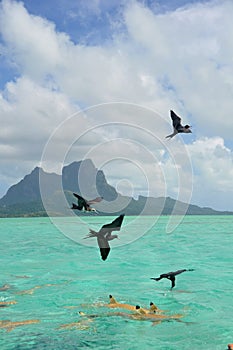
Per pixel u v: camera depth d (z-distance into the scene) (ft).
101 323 39.63
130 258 82.48
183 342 34.60
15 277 62.13
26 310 44.09
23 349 33.40
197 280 59.06
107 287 54.60
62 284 56.70
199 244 109.70
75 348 33.68
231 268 69.36
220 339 35.22
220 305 45.47
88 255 87.86
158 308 44.32
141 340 35.17
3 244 114.32
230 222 273.33
